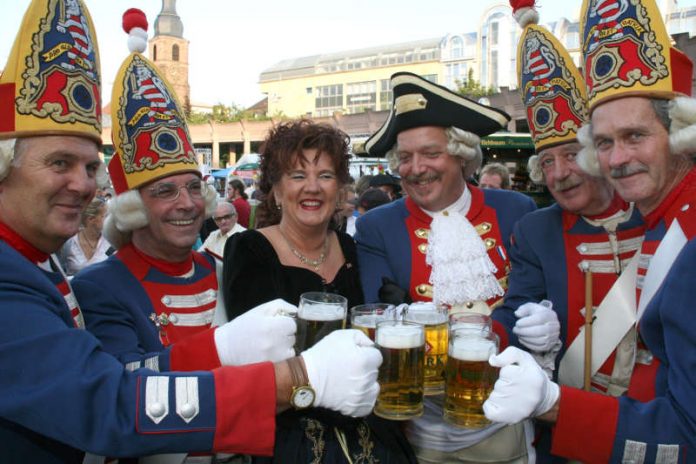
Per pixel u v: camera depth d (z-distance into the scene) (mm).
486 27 39031
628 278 1892
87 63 1407
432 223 2176
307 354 1229
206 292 2070
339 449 1500
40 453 1242
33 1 1325
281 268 1802
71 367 1104
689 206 1436
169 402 1134
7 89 1280
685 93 1523
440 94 2072
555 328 1802
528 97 2158
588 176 1960
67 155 1324
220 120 35531
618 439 1247
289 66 54688
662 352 1421
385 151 2381
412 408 1309
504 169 5891
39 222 1316
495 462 1829
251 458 1616
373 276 2119
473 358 1289
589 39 1646
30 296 1181
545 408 1259
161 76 2133
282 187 1854
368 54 50438
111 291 1837
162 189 1949
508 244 2250
